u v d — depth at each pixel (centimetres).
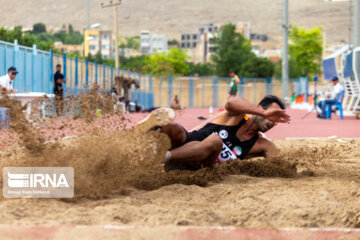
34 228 658
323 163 1431
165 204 845
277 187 1023
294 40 18075
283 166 1206
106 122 1055
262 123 1200
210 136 1109
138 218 743
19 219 716
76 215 745
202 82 11619
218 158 1202
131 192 945
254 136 1230
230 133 1202
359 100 4931
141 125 1003
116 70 7388
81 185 895
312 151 1642
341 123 4128
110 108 1066
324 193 941
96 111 1059
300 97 9475
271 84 12306
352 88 5059
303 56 17838
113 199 863
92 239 623
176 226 692
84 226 676
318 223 773
